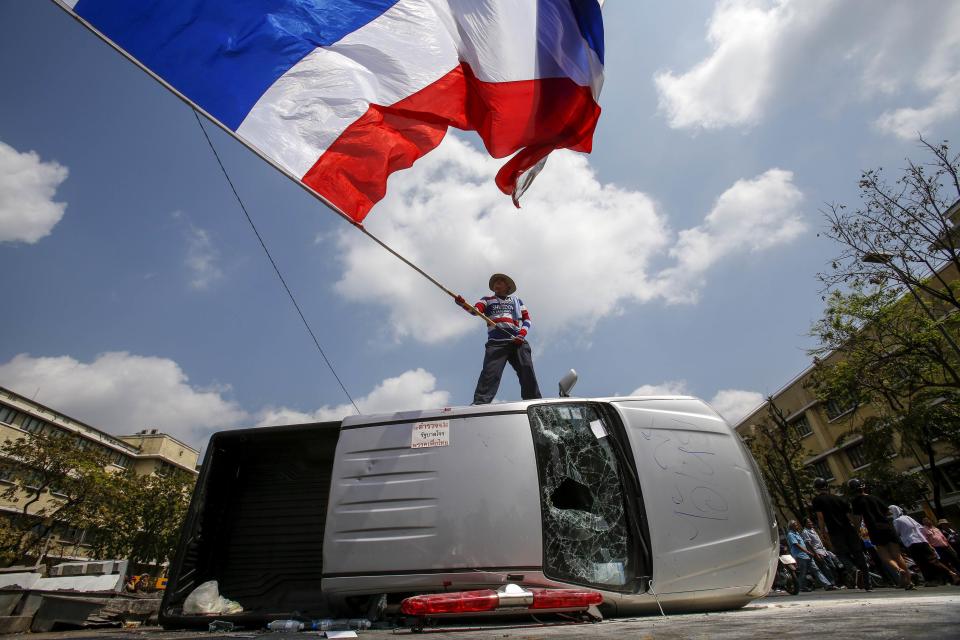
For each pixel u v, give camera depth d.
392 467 3.29
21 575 6.18
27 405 38.31
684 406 3.58
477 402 5.36
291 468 4.07
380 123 3.84
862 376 17.17
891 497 23.45
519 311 5.89
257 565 3.76
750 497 3.32
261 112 3.49
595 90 4.54
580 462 3.32
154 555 36.72
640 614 3.01
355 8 3.97
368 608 3.21
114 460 48.59
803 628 1.33
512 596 2.36
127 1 3.30
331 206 3.59
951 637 0.99
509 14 4.28
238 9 3.62
